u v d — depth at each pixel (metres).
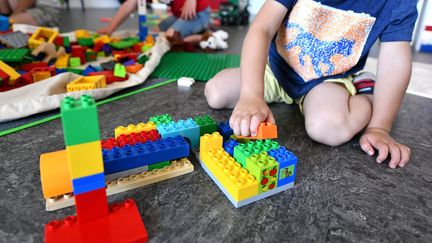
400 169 0.72
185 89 1.16
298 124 0.92
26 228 0.50
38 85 1.01
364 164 0.73
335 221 0.54
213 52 1.81
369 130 0.81
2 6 2.13
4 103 0.90
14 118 0.86
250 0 3.82
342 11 0.87
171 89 1.15
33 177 0.63
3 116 0.84
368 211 0.57
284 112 1.01
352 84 0.92
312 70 0.94
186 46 1.80
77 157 0.44
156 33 2.11
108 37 1.78
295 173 0.62
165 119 0.77
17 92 0.96
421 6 2.05
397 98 0.83
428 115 1.04
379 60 0.87
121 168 0.59
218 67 1.46
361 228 0.53
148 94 1.09
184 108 0.98
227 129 0.76
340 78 0.93
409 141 0.85
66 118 0.41
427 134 0.90
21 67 1.22
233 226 0.52
